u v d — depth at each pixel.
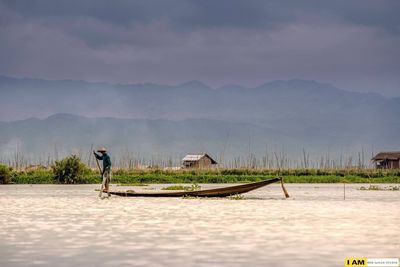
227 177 96.12
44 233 26.59
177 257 20.80
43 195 55.50
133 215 34.59
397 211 37.19
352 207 40.47
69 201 46.53
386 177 102.06
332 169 110.19
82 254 21.42
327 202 45.75
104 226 29.14
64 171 87.12
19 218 33.00
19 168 96.12
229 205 42.12
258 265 19.44
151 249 22.36
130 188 72.25
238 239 24.62
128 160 105.44
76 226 29.16
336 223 30.22
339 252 21.62
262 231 27.06
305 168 111.06
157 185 81.50
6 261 20.22
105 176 49.88
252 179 96.06
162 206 41.09
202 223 30.33
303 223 30.22
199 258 20.61
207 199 48.59
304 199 49.66
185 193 49.97
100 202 45.31
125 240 24.48
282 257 20.73
